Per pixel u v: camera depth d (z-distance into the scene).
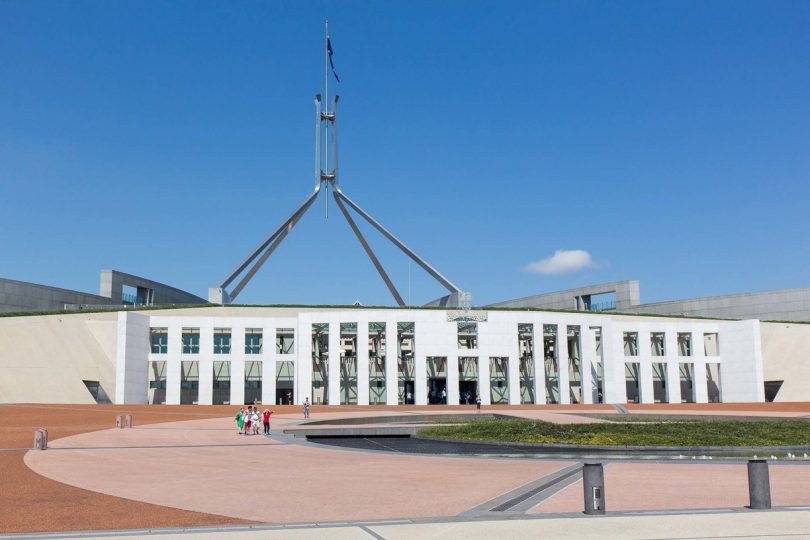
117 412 48.62
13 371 61.78
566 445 25.80
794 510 11.85
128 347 61.84
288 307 74.19
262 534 10.30
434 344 65.44
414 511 12.48
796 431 29.48
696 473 17.91
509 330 66.94
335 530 10.55
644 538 9.77
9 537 10.19
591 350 69.31
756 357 71.50
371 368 71.06
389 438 33.62
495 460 21.72
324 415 45.62
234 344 65.62
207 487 15.66
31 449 24.08
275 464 20.36
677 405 62.62
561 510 12.35
